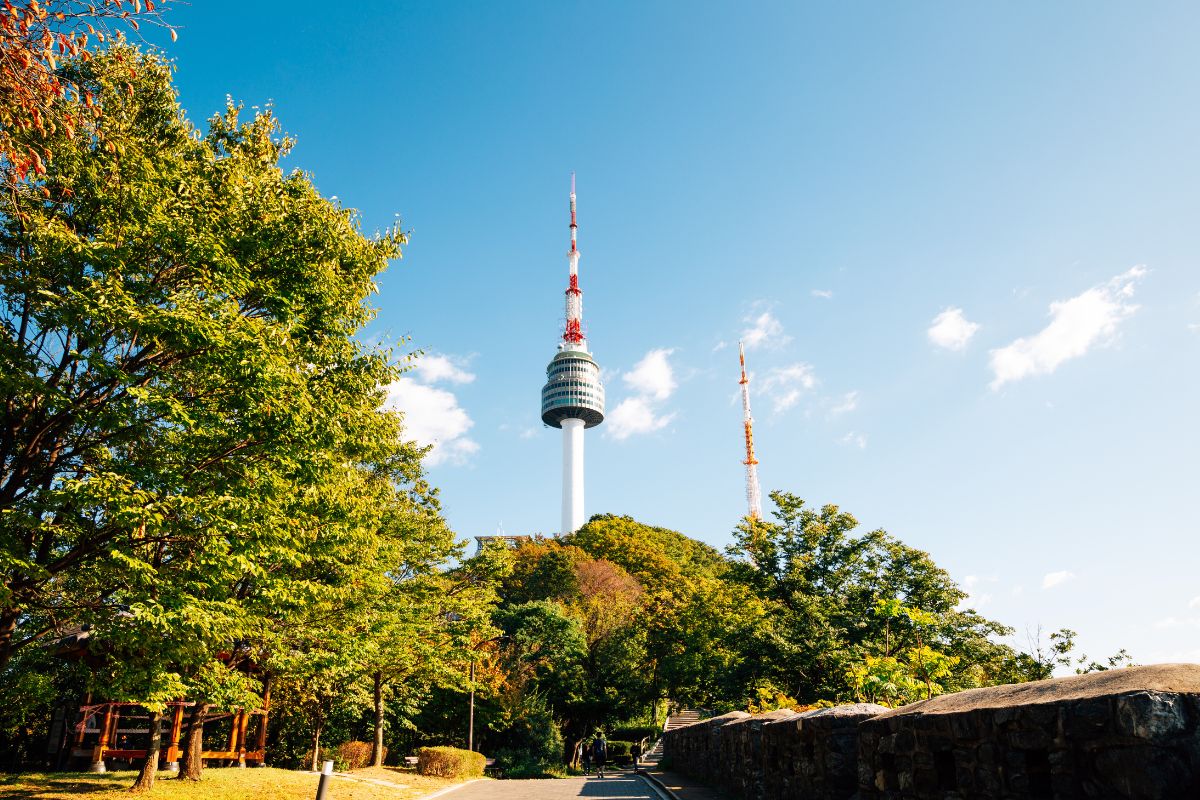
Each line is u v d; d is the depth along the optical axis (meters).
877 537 40.53
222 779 17.83
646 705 54.72
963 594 37.38
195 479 11.67
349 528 15.26
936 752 7.10
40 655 15.71
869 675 17.77
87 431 11.80
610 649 53.06
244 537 11.88
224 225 12.31
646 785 23.02
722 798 16.89
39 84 7.79
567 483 157.12
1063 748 5.26
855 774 9.63
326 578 17.59
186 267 11.91
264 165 14.84
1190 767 4.45
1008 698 6.43
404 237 15.41
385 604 22.89
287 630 16.70
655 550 89.19
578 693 50.19
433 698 39.47
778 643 35.75
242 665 21.09
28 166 8.46
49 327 10.91
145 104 13.19
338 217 14.50
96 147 11.40
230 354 10.93
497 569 32.41
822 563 41.31
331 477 13.58
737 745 16.31
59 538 12.33
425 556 26.83
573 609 57.62
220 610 12.08
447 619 31.19
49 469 11.59
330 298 13.45
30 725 26.14
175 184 12.22
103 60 11.90
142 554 11.80
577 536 97.12
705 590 54.47
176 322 10.38
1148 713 4.54
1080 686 5.68
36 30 7.30
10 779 17.23
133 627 11.33
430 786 22.75
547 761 41.72
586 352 169.50
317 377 13.73
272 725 30.59
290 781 18.81
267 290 12.57
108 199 11.12
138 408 11.30
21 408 11.34
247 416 11.79
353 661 17.75
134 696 11.90
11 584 11.16
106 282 10.52
